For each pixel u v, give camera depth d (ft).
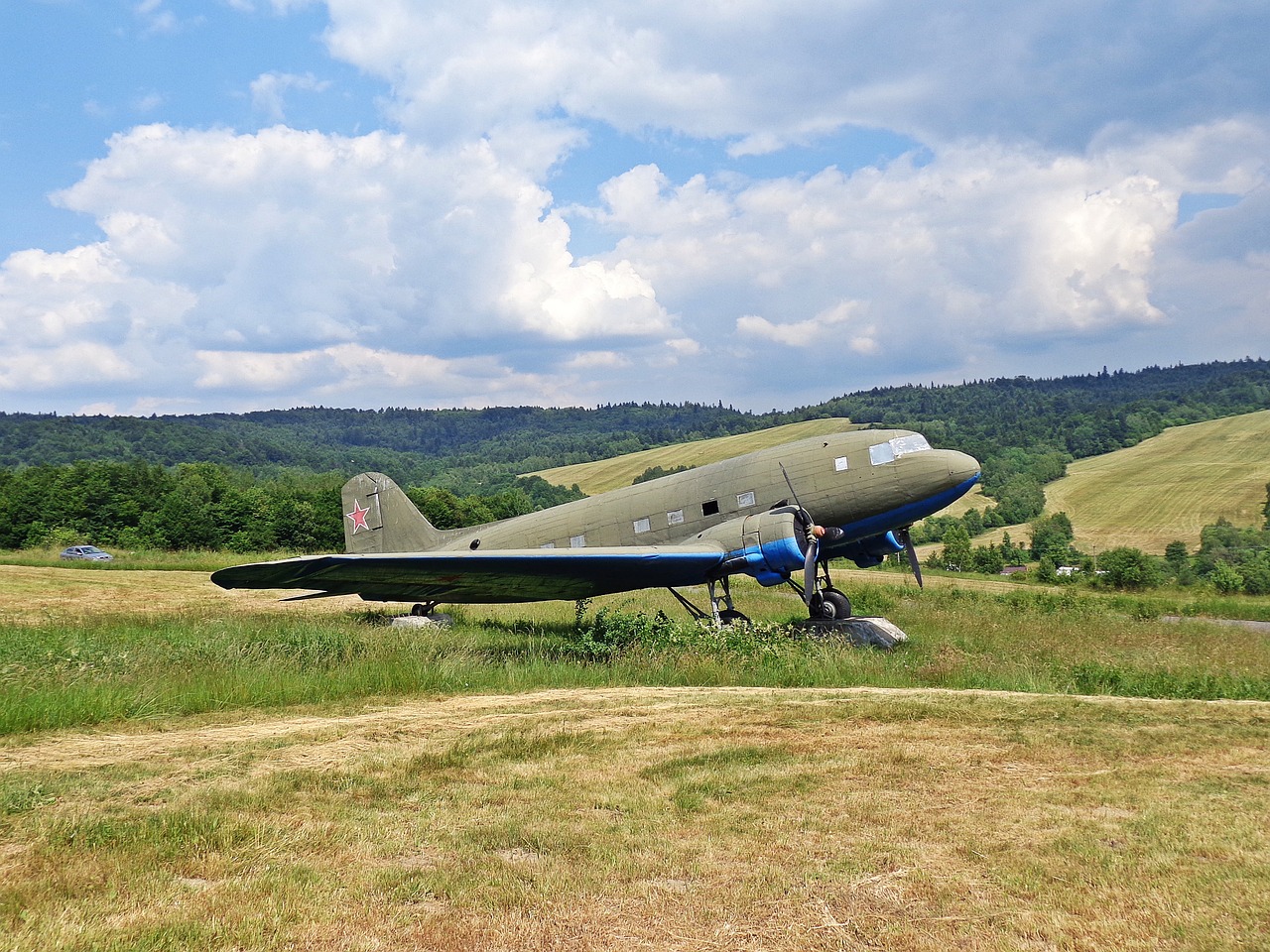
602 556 50.78
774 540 53.78
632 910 14.70
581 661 47.16
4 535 241.55
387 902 15.03
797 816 19.53
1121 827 18.15
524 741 27.45
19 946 13.07
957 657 47.19
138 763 25.40
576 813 20.20
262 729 30.73
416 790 22.24
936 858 16.69
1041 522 299.99
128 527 246.27
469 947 13.43
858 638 53.67
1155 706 32.19
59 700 32.55
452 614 76.07
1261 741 26.25
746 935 13.67
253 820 19.65
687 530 61.00
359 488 78.89
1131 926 13.48
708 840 18.10
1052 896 14.67
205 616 70.64
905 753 25.20
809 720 30.22
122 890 15.44
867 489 57.98
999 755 24.84
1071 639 58.03
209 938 13.53
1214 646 56.29
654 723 30.37
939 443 593.83
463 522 293.02
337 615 73.46
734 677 42.42
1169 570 236.02
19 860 16.97
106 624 60.39
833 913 14.37
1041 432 565.94
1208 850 16.63
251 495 251.39
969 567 290.76
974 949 12.97
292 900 14.99
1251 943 12.80
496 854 17.58
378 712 34.60
